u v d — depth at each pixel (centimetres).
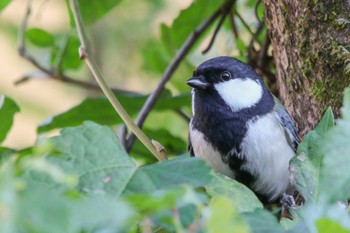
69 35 851
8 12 1132
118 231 292
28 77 885
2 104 637
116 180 364
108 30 1093
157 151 516
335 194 305
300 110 652
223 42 977
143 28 1088
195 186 352
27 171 332
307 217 308
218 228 272
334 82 607
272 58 800
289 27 633
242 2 899
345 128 310
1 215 239
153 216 310
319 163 408
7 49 1230
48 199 249
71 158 373
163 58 965
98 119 811
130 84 1102
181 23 882
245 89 704
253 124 688
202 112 708
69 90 1223
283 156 684
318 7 604
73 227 249
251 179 702
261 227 346
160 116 976
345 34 597
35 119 1182
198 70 724
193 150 739
